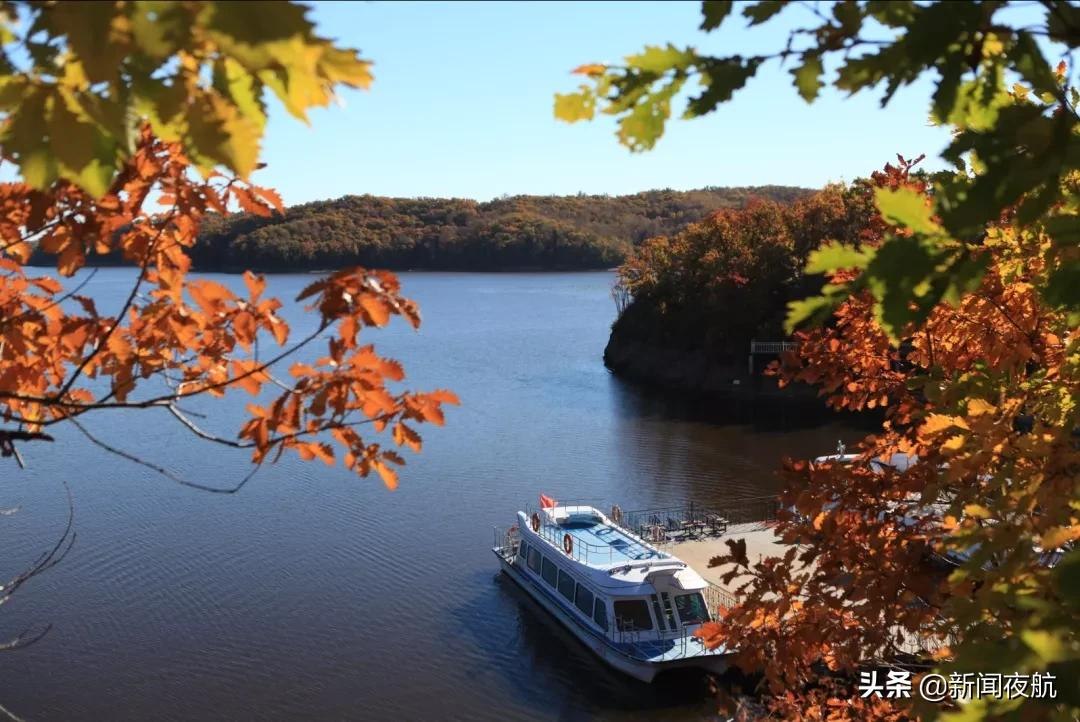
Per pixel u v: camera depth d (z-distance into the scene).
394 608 28.44
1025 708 2.17
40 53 1.59
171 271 4.61
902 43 1.95
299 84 1.66
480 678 24.41
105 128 1.62
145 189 4.19
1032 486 3.23
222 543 33.66
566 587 27.52
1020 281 5.50
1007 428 3.75
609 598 25.33
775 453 47.16
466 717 22.62
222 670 24.61
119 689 23.55
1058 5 1.92
